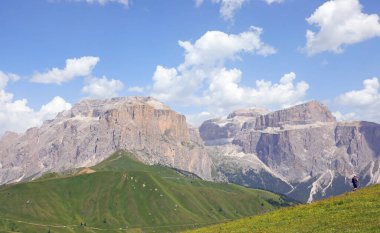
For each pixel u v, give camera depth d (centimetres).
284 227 6694
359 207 6906
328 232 5750
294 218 7288
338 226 5972
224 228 7869
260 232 6644
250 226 7444
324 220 6550
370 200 7256
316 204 7975
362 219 6103
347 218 6369
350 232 5519
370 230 5434
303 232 6059
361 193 7981
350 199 7625
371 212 6412
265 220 7712
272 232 6469
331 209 7269
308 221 6744
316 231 5944
